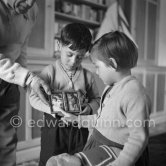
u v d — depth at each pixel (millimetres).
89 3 3139
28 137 2150
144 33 3607
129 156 833
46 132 1243
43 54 2393
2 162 1210
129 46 946
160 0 3889
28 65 2055
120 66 947
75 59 1165
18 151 2100
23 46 1282
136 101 882
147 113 892
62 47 1175
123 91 924
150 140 2842
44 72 1262
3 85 1089
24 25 1169
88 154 934
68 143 1215
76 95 1146
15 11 1059
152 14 3752
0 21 1010
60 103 1098
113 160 904
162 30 4137
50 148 1203
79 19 2994
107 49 937
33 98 1226
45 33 2396
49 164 922
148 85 3553
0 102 1132
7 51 1118
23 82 1022
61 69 1260
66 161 910
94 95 1342
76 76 1268
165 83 3949
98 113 1066
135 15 3389
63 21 3043
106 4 3324
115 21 3090
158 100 3818
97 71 1012
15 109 1216
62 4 2871
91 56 1036
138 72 3344
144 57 3660
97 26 3365
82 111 1144
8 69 1010
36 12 1271
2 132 1181
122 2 3412
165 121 3930
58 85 1242
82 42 1129
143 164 960
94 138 1027
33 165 2061
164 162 2182
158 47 3947
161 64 4207
